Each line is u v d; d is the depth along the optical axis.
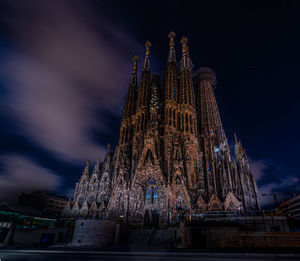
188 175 81.38
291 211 84.69
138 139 95.69
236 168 102.94
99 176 116.12
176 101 101.50
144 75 116.88
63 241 58.06
